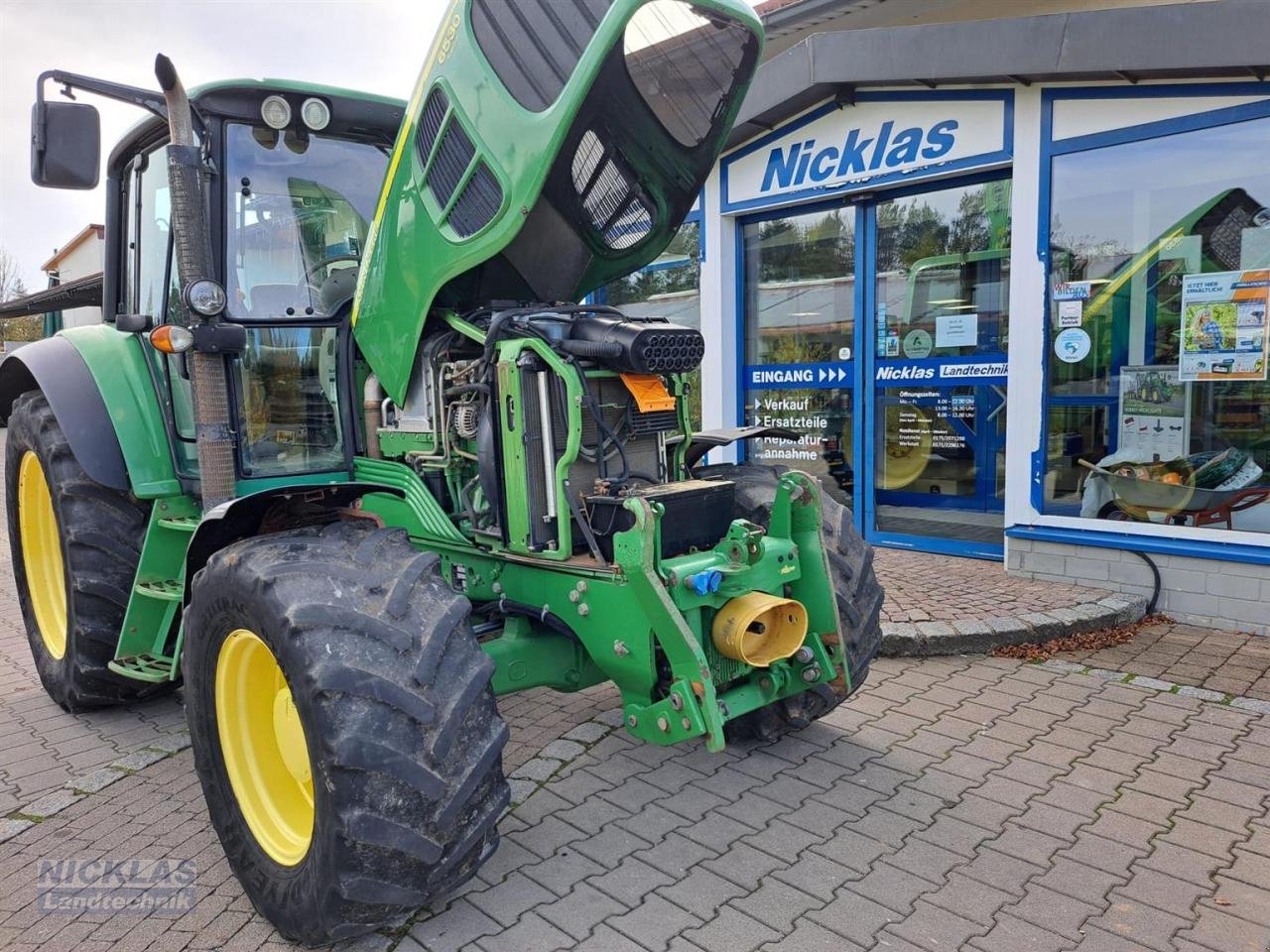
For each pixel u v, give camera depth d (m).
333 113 3.60
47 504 4.42
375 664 2.28
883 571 5.84
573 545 2.92
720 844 2.98
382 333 3.25
